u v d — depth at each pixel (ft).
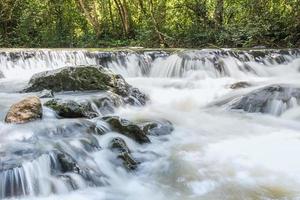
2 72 33.94
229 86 31.12
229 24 56.85
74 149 15.87
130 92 26.73
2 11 57.11
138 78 36.63
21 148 14.98
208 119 23.75
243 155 17.88
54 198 13.52
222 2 57.62
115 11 68.59
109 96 24.02
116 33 66.18
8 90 28.55
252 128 22.15
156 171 16.17
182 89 32.12
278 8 55.98
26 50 36.58
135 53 39.01
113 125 18.66
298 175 15.75
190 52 38.60
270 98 25.14
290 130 21.91
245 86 30.50
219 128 22.00
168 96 29.50
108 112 22.93
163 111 25.09
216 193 14.38
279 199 13.79
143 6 64.54
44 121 18.39
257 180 15.33
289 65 40.32
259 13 56.03
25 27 56.18
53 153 14.79
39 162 14.25
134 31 65.31
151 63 39.14
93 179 14.80
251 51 40.09
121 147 16.71
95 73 26.40
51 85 26.71
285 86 25.84
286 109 24.27
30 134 16.60
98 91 25.54
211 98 28.73
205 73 37.04
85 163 15.38
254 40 53.26
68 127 17.65
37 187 13.73
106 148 16.71
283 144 19.44
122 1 66.64
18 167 13.64
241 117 24.25
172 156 17.57
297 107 24.29
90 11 63.62
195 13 57.98
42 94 24.38
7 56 34.63
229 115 24.72
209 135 20.76
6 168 13.44
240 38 53.78
